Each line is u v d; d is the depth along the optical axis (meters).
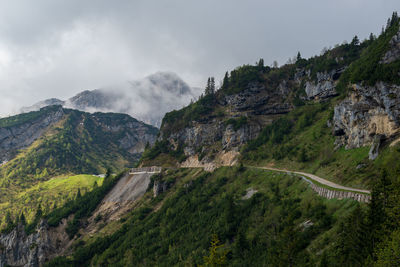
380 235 60.38
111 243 183.00
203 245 130.25
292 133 199.75
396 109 108.25
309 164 150.50
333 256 65.94
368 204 64.56
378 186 67.19
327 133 166.88
